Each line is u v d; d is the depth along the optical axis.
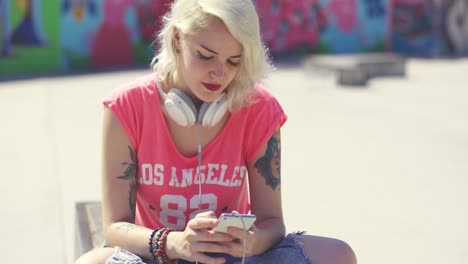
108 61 16.14
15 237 4.48
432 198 5.09
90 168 6.25
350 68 12.23
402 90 11.62
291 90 11.66
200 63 2.13
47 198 5.30
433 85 12.27
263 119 2.38
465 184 5.47
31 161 6.53
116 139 2.31
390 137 7.47
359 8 17.70
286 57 17.36
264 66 2.26
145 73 14.66
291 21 17.30
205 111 2.25
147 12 16.30
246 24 2.08
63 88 12.35
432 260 3.84
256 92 2.38
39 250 4.24
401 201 5.02
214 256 2.32
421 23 17.84
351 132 7.78
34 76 14.77
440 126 8.11
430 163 6.21
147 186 2.35
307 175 5.82
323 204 4.97
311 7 17.39
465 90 11.52
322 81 12.77
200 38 2.10
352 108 9.63
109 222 2.30
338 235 4.29
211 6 2.06
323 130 7.93
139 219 2.47
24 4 15.26
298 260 2.20
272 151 2.41
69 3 15.64
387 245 4.10
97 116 9.11
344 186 5.45
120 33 16.16
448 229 4.39
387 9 17.84
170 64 2.28
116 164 2.32
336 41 17.70
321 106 9.83
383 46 17.91
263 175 2.41
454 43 17.92
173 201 2.35
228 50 2.11
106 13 15.95
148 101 2.31
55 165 6.36
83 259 2.17
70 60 15.79
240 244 2.13
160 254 2.17
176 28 2.21
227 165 2.35
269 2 17.03
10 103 10.45
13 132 7.99
